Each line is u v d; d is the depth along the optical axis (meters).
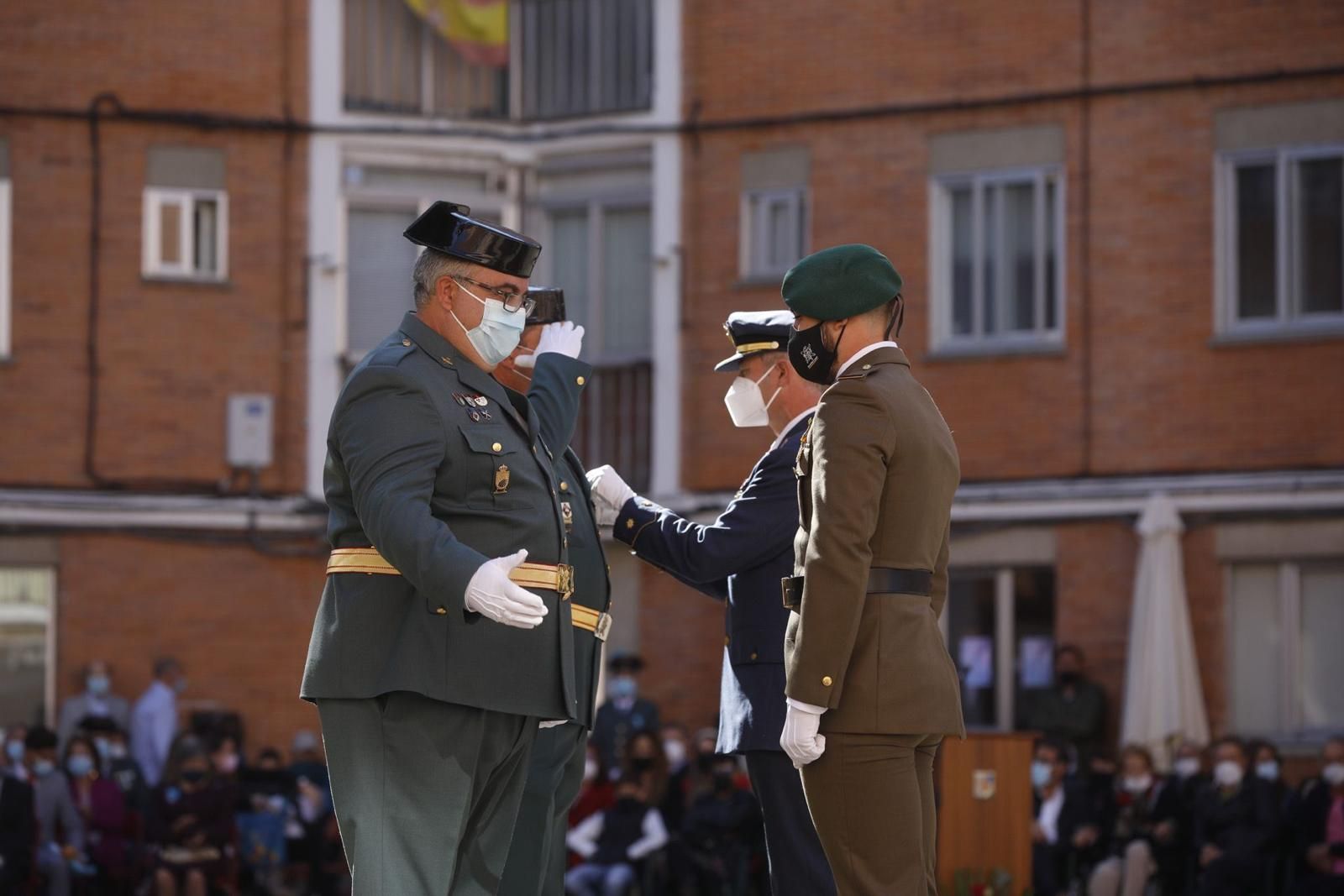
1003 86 38.19
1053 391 37.59
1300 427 35.88
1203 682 36.06
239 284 40.50
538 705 11.20
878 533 11.02
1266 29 36.47
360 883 10.87
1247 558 35.94
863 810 10.94
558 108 41.84
